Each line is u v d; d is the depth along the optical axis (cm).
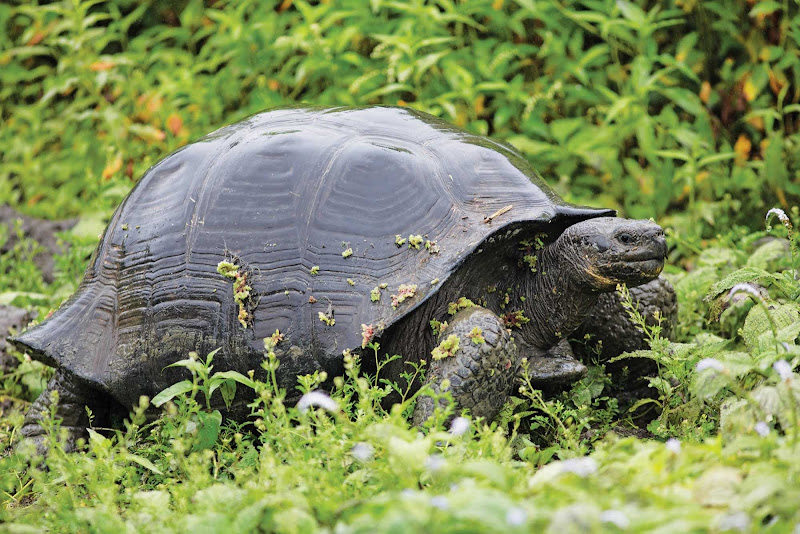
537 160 1098
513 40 1214
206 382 596
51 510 523
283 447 527
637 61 1023
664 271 909
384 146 674
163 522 468
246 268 648
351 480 481
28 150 1378
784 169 984
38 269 1084
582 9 1201
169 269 676
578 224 643
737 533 370
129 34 1528
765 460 439
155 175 734
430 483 477
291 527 402
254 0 1301
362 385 535
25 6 1396
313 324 626
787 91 1091
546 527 357
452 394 579
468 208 646
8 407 811
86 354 698
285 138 691
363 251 633
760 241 944
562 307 658
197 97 1227
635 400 724
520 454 553
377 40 1213
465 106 1128
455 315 624
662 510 375
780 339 566
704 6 1117
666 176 1009
